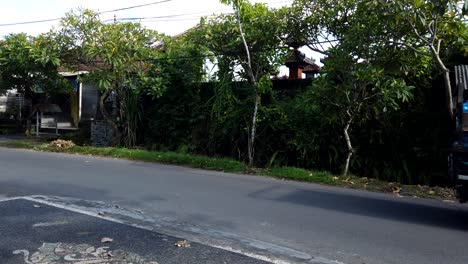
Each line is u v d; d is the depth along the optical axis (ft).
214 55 44.39
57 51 48.44
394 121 36.17
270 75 44.45
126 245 16.34
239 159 43.88
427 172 34.58
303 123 40.09
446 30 29.45
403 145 36.04
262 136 42.24
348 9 36.68
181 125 49.26
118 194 25.94
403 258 15.90
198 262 14.78
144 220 20.20
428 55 29.25
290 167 37.55
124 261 14.57
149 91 47.47
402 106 36.01
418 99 35.47
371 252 16.51
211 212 22.11
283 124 40.75
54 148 49.83
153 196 25.64
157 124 50.75
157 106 51.72
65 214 20.74
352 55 31.35
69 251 15.46
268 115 41.29
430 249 16.98
